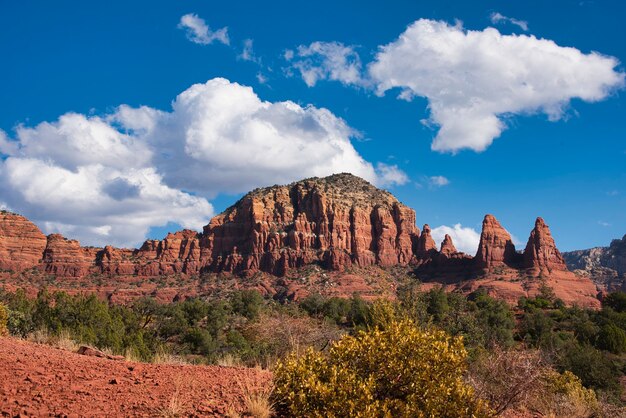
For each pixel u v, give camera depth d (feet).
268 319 62.59
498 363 33.86
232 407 23.39
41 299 110.73
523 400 34.58
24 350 33.04
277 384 25.90
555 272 512.22
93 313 106.42
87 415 20.95
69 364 29.27
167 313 265.95
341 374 24.91
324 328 50.34
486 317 227.61
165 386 26.43
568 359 127.65
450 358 26.40
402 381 25.73
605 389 122.42
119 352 81.71
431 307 216.74
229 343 171.63
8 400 21.66
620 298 326.44
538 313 249.34
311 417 23.16
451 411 24.97
